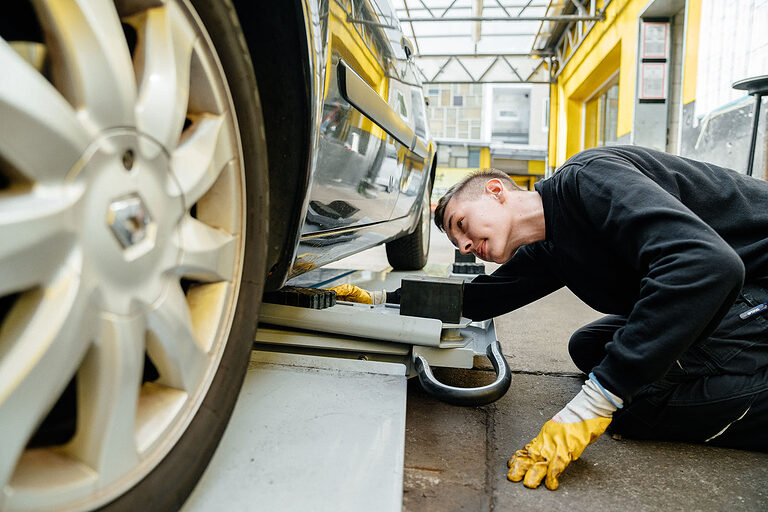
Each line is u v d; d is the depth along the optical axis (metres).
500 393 1.15
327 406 1.11
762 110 4.64
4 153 0.50
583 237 1.18
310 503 0.79
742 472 1.07
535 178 24.25
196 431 0.78
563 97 14.69
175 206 0.71
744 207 1.20
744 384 1.12
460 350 1.36
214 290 0.84
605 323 1.54
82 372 0.60
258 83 0.98
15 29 0.60
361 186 1.61
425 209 3.48
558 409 1.38
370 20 1.54
